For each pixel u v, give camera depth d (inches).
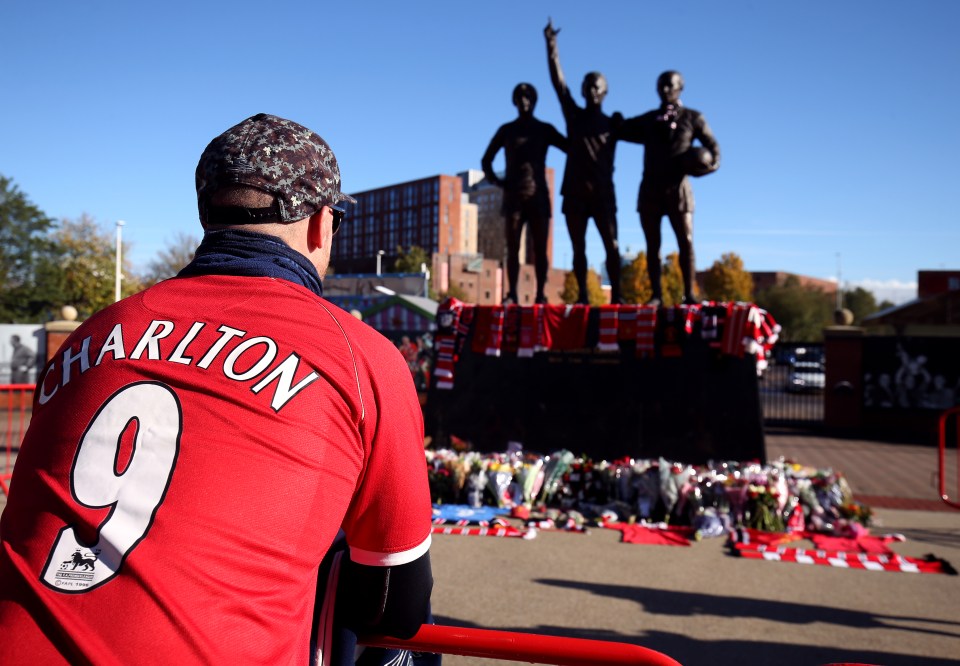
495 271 3216.0
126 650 40.5
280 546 46.3
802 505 319.9
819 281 4953.3
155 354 50.8
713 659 184.1
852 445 612.7
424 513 56.6
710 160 350.3
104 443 47.3
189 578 42.8
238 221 58.0
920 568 263.7
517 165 391.9
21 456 50.7
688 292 362.0
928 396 679.1
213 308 53.6
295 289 56.2
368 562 56.3
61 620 41.4
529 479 342.0
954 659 185.2
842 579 250.8
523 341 377.7
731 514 314.2
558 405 373.1
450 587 236.7
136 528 43.9
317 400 50.3
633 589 237.0
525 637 62.4
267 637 44.3
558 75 384.8
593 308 368.2
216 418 47.5
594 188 376.2
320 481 48.9
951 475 471.8
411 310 977.5
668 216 364.8
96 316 57.0
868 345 700.7
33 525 45.8
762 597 231.0
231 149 57.8
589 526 320.5
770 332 349.1
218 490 45.3
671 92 359.9
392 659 68.3
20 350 831.7
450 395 392.5
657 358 356.8
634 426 358.6
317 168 60.0
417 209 4675.2
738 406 343.3
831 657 185.9
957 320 924.6
